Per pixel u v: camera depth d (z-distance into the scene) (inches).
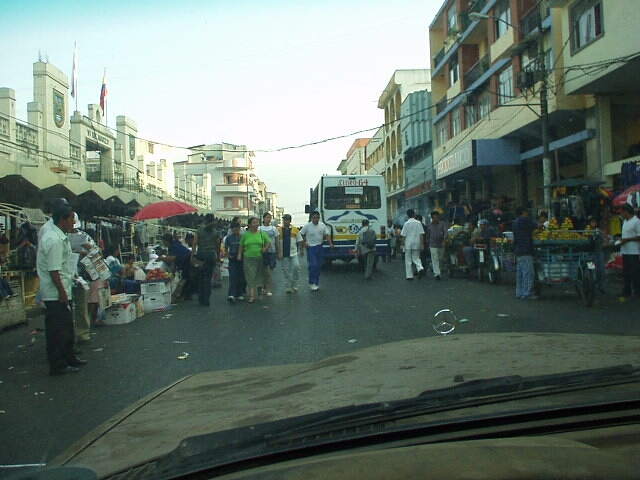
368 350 129.2
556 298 464.8
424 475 50.3
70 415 207.2
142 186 1210.0
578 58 730.8
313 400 92.0
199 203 2014.0
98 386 245.0
